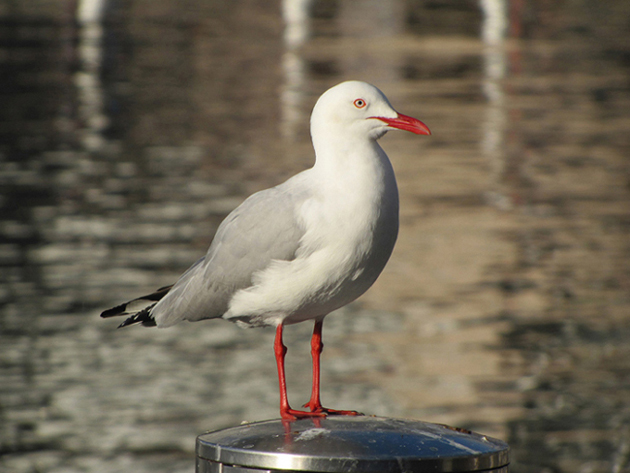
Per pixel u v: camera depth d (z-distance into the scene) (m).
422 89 36.34
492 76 38.81
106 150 27.25
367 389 13.03
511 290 16.94
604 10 56.72
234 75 39.41
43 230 19.97
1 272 17.45
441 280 17.41
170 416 12.34
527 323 15.41
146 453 11.48
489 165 25.58
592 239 19.64
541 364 13.82
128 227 20.23
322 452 3.85
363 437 3.99
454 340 14.75
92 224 20.44
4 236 19.52
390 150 27.19
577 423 12.05
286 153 27.11
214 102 34.34
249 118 31.83
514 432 11.84
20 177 24.19
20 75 38.38
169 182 23.94
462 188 23.44
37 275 17.33
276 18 54.91
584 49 45.09
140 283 16.95
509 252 18.84
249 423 4.40
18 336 14.75
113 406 12.59
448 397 12.71
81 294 16.47
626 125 30.33
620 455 11.31
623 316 15.67
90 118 31.42
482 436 4.18
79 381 13.34
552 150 27.14
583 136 28.78
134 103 33.91
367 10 57.50
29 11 53.97
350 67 41.09
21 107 32.88
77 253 18.55
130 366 13.87
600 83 37.22
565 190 23.28
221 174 24.80
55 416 12.33
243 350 14.66
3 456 11.35
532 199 22.50
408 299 16.58
